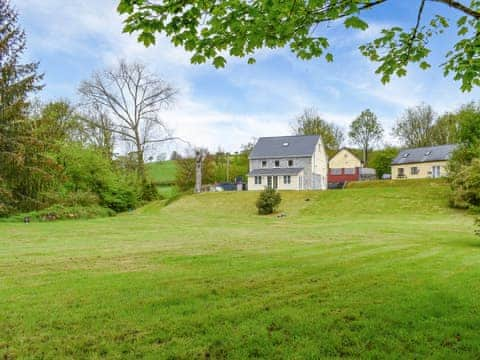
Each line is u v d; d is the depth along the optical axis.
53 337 3.76
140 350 3.47
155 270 6.98
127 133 37.34
